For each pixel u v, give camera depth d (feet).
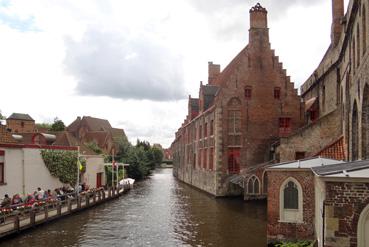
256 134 114.83
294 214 51.47
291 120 116.57
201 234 62.90
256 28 117.29
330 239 34.04
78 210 85.20
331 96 100.17
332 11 98.99
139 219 77.51
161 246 55.93
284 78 117.39
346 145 78.28
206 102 137.08
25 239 59.77
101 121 286.05
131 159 200.34
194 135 154.51
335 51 93.86
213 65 176.45
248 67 116.26
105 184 138.51
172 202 103.96
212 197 115.03
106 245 56.80
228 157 113.29
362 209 33.47
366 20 52.75
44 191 83.10
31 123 209.26
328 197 34.27
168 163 465.88
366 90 55.83
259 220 74.59
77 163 100.53
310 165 53.11
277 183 52.24
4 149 75.36
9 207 62.85
